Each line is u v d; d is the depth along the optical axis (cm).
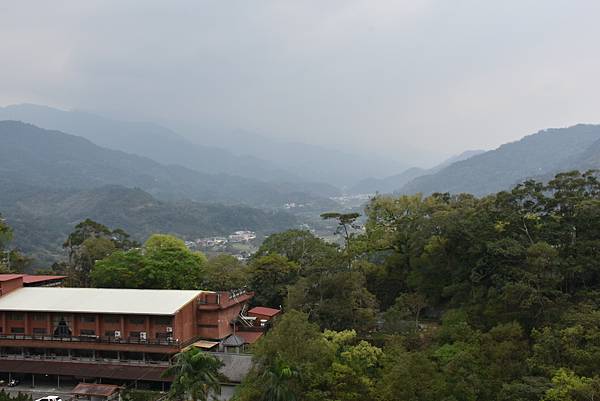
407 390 5338
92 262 12281
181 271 10462
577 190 7538
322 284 7631
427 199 10356
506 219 7531
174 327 8138
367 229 10544
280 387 5216
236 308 9394
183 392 5491
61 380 8131
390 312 7388
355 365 5875
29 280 10231
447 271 8238
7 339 8381
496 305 6800
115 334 8338
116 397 7488
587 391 4691
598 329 5591
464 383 5381
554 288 6625
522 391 5047
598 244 6694
